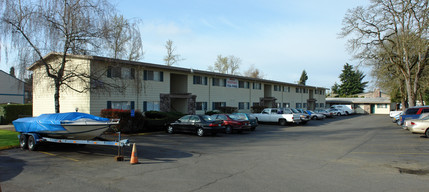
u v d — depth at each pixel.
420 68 29.31
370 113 64.44
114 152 11.32
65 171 8.01
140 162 9.33
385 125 27.66
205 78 30.73
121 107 21.47
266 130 22.72
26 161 9.49
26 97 37.59
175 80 29.12
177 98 28.45
